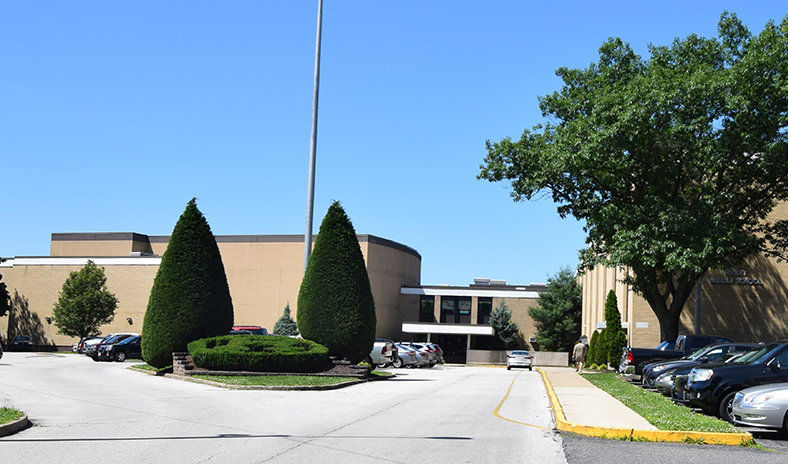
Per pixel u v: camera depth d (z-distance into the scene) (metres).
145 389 19.66
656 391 20.11
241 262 69.38
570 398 17.33
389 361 42.19
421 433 11.43
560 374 32.16
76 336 58.78
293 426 12.16
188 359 25.12
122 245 71.81
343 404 16.45
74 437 10.49
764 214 29.77
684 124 26.58
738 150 26.88
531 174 30.67
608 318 39.50
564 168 28.52
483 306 73.38
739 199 27.23
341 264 26.61
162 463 8.45
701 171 28.11
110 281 61.34
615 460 9.02
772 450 10.10
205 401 16.53
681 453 9.65
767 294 36.91
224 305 26.89
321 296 26.30
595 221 28.77
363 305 26.62
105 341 39.09
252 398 17.59
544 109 31.94
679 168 28.11
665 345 28.58
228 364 24.09
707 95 26.06
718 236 25.67
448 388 23.17
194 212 27.00
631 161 27.72
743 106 25.47
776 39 25.78
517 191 31.28
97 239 72.62
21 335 63.25
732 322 36.88
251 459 8.79
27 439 10.23
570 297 68.44
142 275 60.69
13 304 64.25
